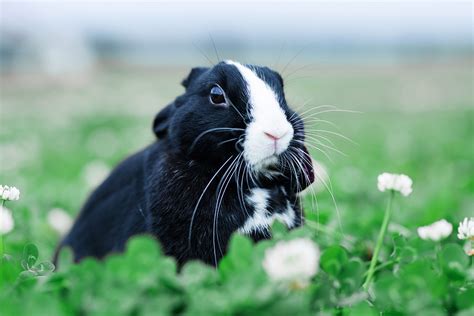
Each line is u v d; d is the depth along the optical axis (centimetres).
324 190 106
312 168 68
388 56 614
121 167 76
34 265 60
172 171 65
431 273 53
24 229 86
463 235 61
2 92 364
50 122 256
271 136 63
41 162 173
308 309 49
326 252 55
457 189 122
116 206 73
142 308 46
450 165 155
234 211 64
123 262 49
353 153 178
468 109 299
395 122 260
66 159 177
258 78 67
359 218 88
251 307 45
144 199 69
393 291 53
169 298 47
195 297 46
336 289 54
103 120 254
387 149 188
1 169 158
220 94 66
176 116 67
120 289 47
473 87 388
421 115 284
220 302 45
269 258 47
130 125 238
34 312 45
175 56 568
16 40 430
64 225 95
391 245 72
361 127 239
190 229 64
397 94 356
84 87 386
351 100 314
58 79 404
